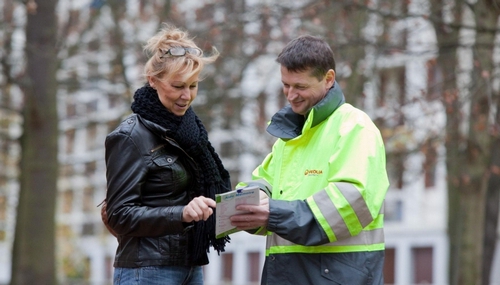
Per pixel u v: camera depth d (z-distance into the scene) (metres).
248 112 25.34
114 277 6.90
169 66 6.66
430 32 23.16
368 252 6.83
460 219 19.86
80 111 30.16
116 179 6.62
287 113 7.29
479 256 19.83
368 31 21.92
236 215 6.56
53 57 22.94
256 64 24.08
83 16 26.03
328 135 6.92
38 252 22.84
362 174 6.59
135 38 24.62
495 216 23.84
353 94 20.78
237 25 21.11
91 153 36.66
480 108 18.05
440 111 18.09
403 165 20.67
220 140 27.39
